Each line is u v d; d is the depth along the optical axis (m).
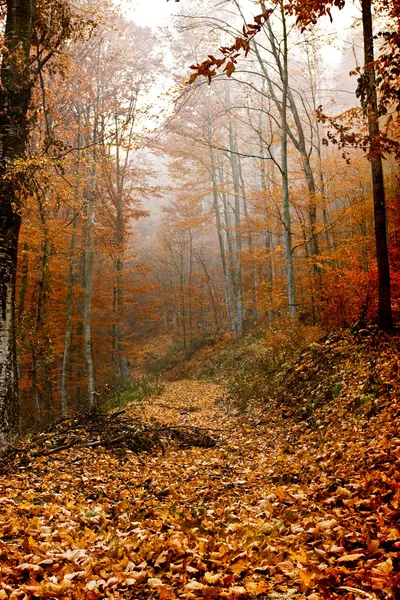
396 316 10.50
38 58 9.09
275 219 22.53
